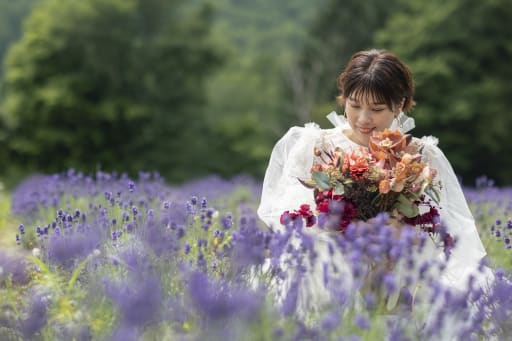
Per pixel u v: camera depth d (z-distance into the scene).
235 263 3.05
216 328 2.47
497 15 26.50
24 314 2.85
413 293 3.25
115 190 5.55
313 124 3.84
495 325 2.94
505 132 25.97
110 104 29.11
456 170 26.70
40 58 28.89
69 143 28.34
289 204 3.56
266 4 42.69
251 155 30.36
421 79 25.53
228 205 7.79
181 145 30.73
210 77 33.59
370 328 2.48
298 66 32.09
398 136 3.25
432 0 27.92
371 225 2.89
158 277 2.94
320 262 3.26
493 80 26.25
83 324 2.66
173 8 32.31
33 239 4.21
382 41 28.22
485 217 6.06
